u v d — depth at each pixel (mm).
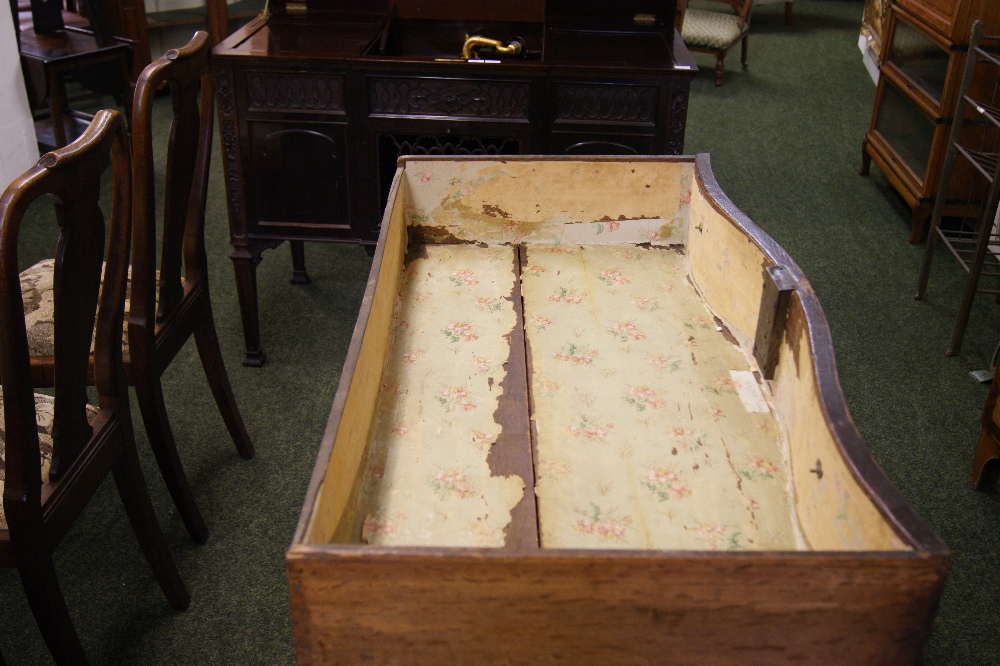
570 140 2693
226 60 2588
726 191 4188
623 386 1652
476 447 1496
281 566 2178
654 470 1452
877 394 2807
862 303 3305
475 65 2580
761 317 1650
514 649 1062
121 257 1749
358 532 1314
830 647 1050
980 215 3561
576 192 2109
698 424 1557
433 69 2598
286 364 2943
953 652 1957
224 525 2297
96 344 1794
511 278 2014
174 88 1924
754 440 1522
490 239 2172
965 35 3225
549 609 1029
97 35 4074
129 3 4582
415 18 3037
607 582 1006
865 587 1004
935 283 3449
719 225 1841
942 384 2861
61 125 3982
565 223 2154
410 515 1352
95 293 1646
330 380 2871
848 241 3762
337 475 1249
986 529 2297
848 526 1150
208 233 3787
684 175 2088
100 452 1767
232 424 2459
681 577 1001
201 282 2305
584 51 2742
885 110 4113
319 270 3527
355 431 1384
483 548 1004
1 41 3686
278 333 3109
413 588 1014
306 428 2656
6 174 3834
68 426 1643
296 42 2738
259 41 2738
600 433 1532
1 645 1956
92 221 1564
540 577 1003
